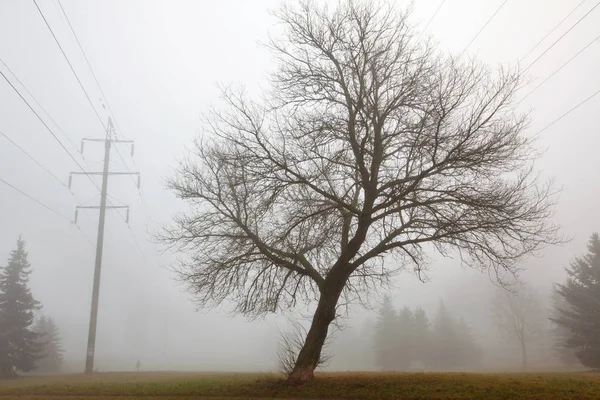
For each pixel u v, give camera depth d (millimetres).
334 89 14617
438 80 13141
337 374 18688
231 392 12898
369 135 13805
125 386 15328
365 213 13375
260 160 14023
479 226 12742
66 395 13641
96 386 15789
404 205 13500
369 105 13945
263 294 15133
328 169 13750
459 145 11992
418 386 12469
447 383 12891
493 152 12484
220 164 14766
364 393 11906
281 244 14039
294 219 13609
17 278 31594
